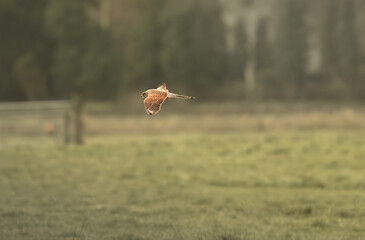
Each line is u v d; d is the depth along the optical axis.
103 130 140.00
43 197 56.72
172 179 68.69
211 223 46.09
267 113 161.88
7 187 62.16
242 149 90.12
